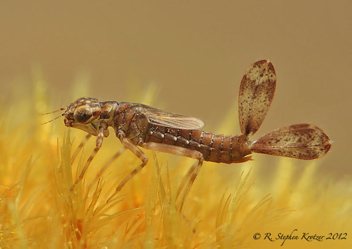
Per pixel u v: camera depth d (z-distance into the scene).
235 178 0.10
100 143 0.09
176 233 0.09
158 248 0.09
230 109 0.10
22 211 0.09
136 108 0.10
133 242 0.09
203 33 0.16
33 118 0.10
